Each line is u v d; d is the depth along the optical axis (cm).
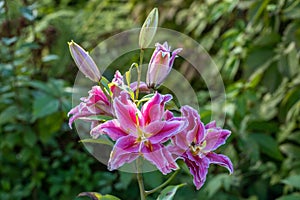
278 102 269
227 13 320
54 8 413
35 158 293
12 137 289
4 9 299
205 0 336
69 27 362
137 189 297
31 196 312
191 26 333
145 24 111
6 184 299
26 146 294
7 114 283
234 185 284
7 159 306
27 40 330
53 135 304
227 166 110
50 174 312
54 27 340
